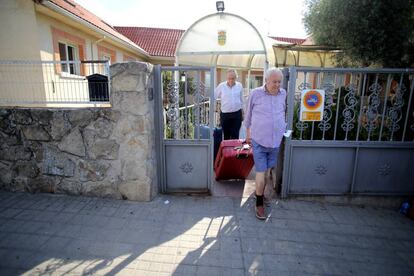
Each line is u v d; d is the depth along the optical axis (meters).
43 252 2.49
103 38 9.87
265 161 3.23
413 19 3.84
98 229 2.90
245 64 10.20
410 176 3.61
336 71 3.36
